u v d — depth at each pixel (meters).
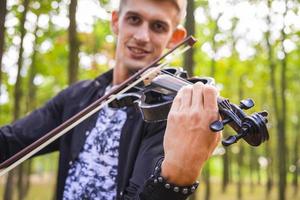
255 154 29.94
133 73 2.15
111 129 2.03
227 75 14.87
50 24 9.37
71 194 2.07
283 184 13.71
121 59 2.15
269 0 11.94
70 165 2.12
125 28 2.11
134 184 1.63
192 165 1.34
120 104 2.06
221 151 22.62
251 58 15.02
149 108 1.72
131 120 1.98
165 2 2.07
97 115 2.12
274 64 13.94
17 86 8.41
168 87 1.90
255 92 18.98
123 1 2.12
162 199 1.38
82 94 2.29
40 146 1.95
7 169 1.90
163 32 2.11
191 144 1.32
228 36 13.80
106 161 1.99
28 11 7.71
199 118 1.32
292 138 29.00
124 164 1.93
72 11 7.21
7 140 2.26
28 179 14.76
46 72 11.71
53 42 10.27
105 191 1.96
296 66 16.56
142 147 1.79
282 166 13.73
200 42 13.17
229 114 1.48
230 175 31.48
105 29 9.95
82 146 2.10
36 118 2.33
